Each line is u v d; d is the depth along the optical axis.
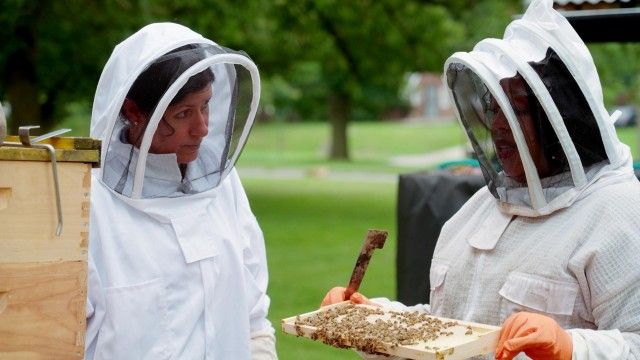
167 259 2.29
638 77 19.06
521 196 2.26
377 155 29.08
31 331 1.81
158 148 2.32
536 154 2.18
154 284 2.27
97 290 2.24
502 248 2.30
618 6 4.31
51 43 11.95
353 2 14.21
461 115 2.40
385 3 14.41
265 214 12.59
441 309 2.44
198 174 2.38
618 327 2.12
